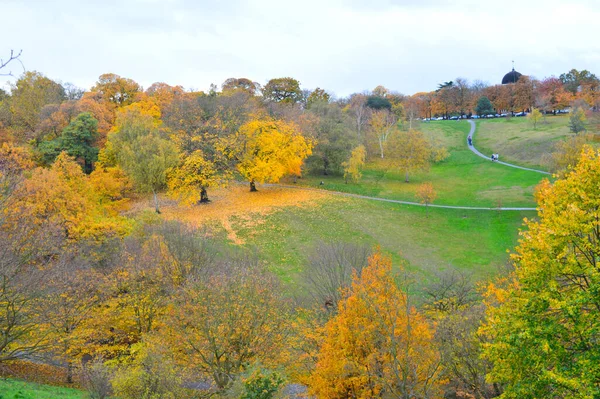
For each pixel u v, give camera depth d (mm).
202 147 66125
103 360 24797
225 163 66938
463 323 21578
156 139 57031
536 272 15695
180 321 23422
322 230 55688
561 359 14836
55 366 26125
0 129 60531
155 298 27453
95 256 33531
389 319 18641
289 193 69875
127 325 27312
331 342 20172
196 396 20812
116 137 58688
